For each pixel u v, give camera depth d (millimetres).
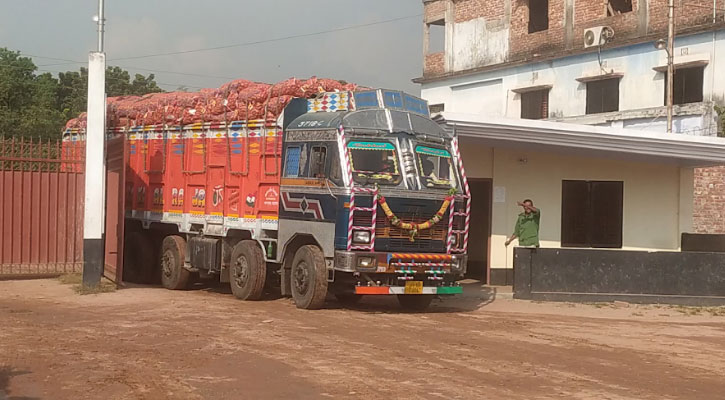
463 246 14133
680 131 30797
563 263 16297
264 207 14594
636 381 8734
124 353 9547
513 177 19422
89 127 15430
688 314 14945
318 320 12453
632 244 20000
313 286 13312
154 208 17953
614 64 33594
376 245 13031
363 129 13328
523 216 16875
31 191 17375
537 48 37688
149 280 18281
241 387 7949
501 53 39688
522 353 10195
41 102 40750
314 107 14305
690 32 30438
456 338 11195
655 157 18188
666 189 20078
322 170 13344
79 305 13836
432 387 8102
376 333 11383
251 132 14961
